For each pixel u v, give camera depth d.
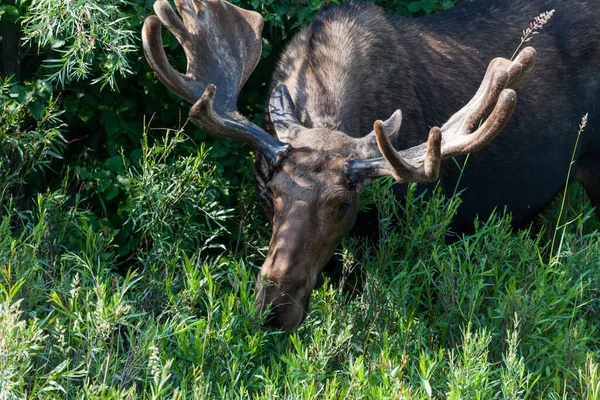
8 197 10.05
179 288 9.02
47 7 9.13
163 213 9.48
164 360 7.68
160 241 9.27
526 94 11.16
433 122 10.52
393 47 10.28
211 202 10.00
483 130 8.04
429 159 7.85
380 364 7.90
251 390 7.92
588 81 11.55
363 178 8.43
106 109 10.73
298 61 9.93
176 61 10.77
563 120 11.43
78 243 9.79
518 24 11.42
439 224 9.45
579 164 11.94
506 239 9.64
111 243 10.50
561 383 8.38
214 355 7.85
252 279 8.95
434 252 9.06
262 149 8.65
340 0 11.01
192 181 9.60
